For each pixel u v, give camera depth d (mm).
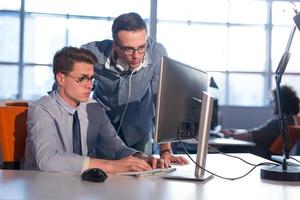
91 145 1855
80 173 1471
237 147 3775
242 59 6582
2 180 1324
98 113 1902
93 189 1210
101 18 6320
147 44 2021
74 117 1757
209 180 1426
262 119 6359
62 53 1723
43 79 6273
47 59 6262
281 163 1665
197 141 1496
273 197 1167
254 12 6598
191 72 1557
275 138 3881
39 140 1568
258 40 6602
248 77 6594
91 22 6309
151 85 2146
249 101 6570
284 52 1588
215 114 4477
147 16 6363
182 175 1469
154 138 1387
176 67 1443
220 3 6570
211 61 6520
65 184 1273
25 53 6254
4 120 1820
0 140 1829
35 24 6250
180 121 1475
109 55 2105
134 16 1914
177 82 1438
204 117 1447
